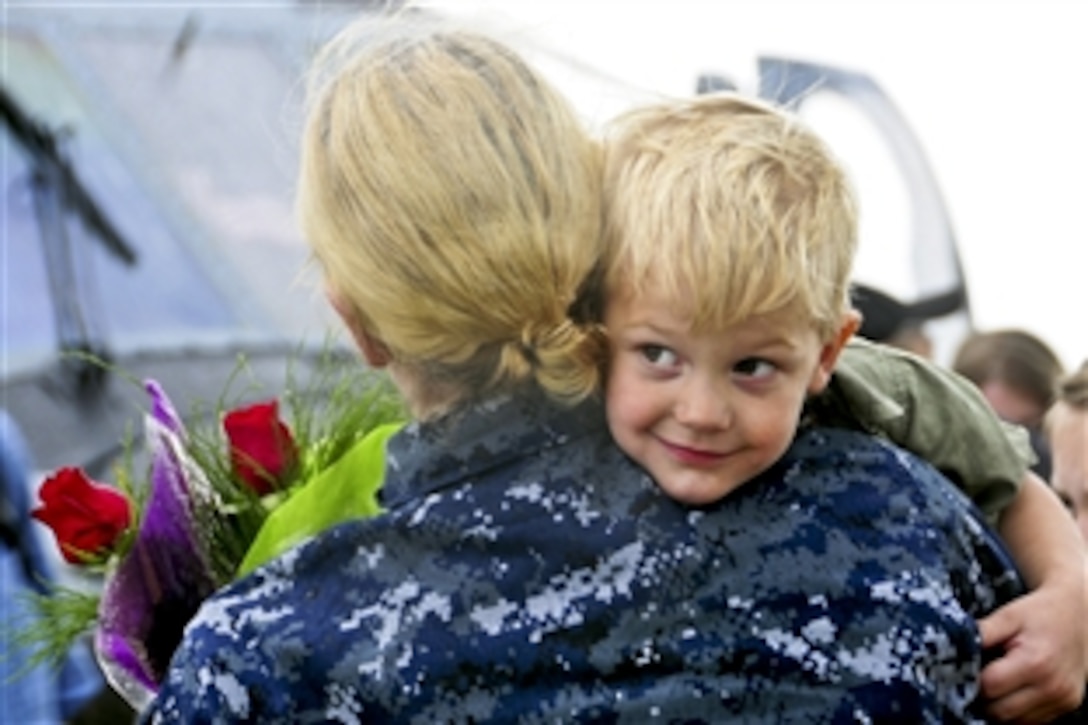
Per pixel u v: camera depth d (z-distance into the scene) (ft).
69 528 8.45
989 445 8.51
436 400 7.77
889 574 7.55
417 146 7.36
